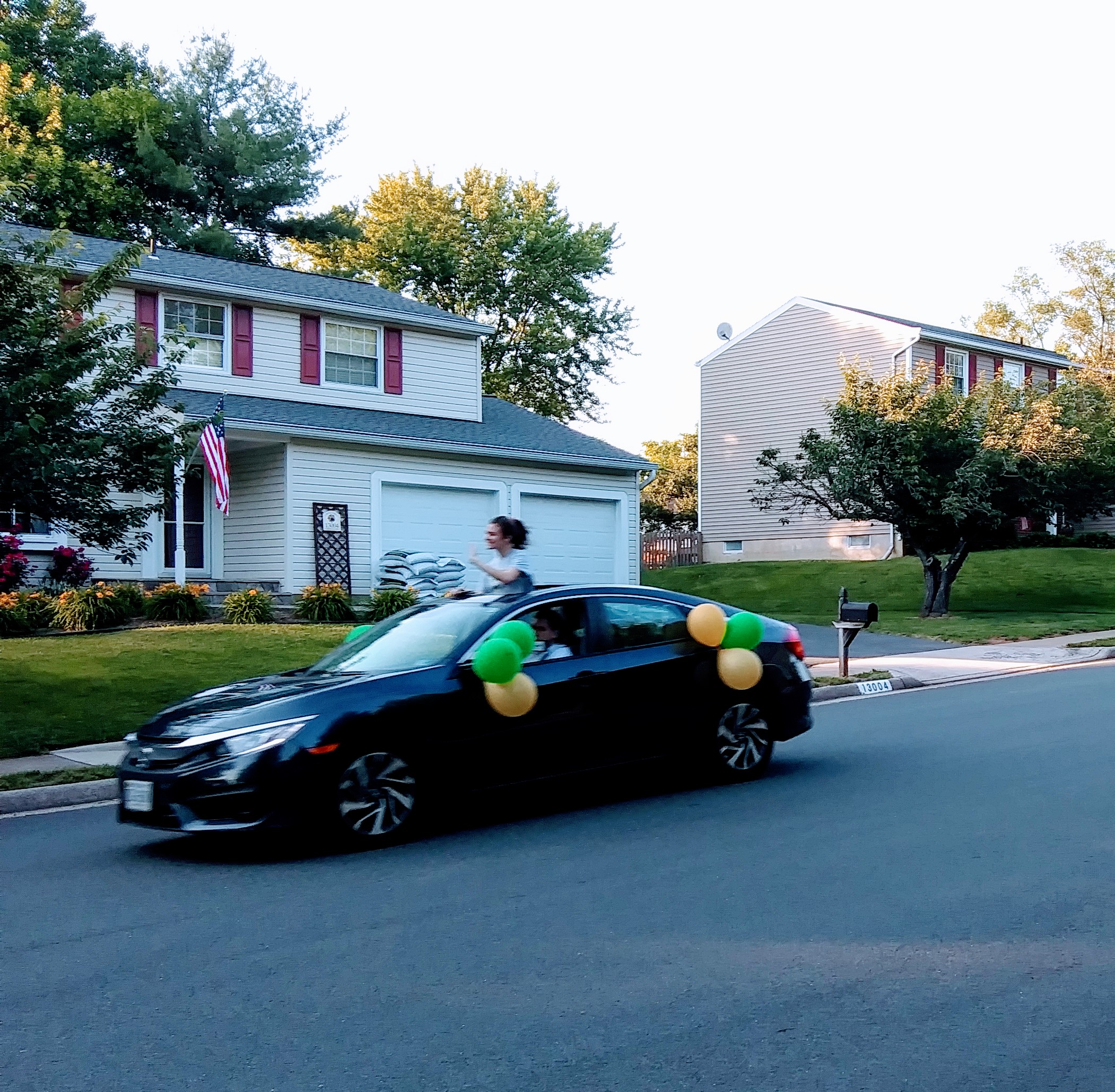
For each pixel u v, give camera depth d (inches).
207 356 877.2
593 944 211.0
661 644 340.5
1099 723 451.8
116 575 791.1
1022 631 832.3
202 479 864.3
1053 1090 152.3
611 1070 159.9
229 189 1558.8
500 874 260.5
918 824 297.3
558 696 315.3
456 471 917.8
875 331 1354.6
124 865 281.0
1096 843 274.8
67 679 534.0
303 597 769.6
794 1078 156.4
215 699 301.0
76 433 448.1
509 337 1637.6
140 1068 164.1
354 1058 165.6
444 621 322.3
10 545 644.1
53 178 1286.9
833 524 1384.1
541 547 975.6
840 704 547.8
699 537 1505.9
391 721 288.7
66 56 1558.8
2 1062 166.9
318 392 926.4
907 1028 171.8
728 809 320.2
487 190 1635.1
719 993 186.4
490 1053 166.2
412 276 1609.3
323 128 1691.7
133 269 826.8
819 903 232.2
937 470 954.1
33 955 213.5
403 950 211.0
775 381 1449.3
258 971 202.1
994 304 2193.7
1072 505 992.2
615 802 336.2
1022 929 214.7
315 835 304.7
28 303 446.3
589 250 1648.6
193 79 1619.1
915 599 1101.1
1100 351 1907.0
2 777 375.6
